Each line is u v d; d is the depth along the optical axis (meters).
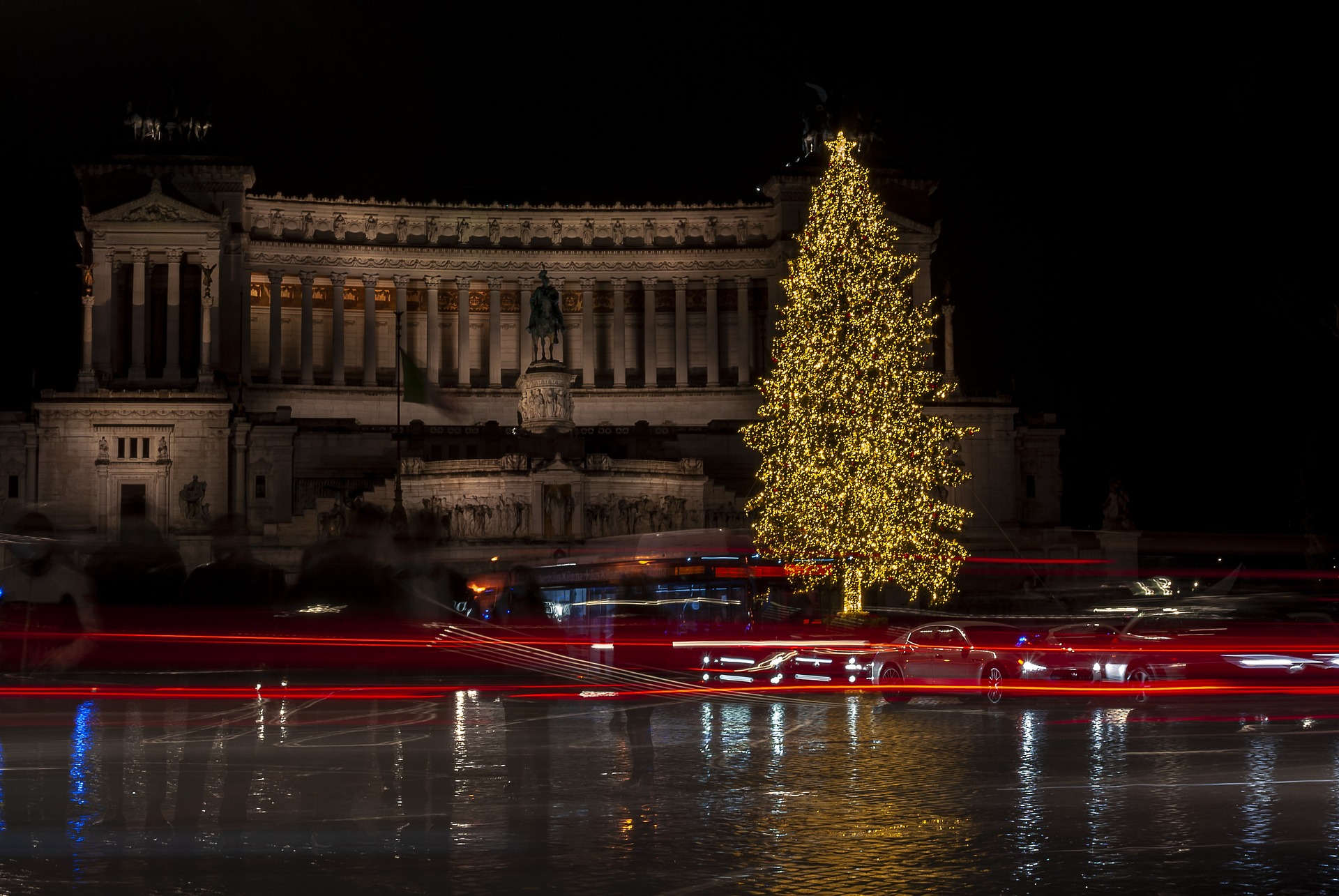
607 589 64.88
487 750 33.12
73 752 31.30
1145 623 57.03
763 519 82.38
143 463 112.06
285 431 114.62
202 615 26.78
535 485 105.69
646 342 140.00
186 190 127.81
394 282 137.38
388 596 24.83
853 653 53.81
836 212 83.25
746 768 30.36
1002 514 123.00
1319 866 19.89
